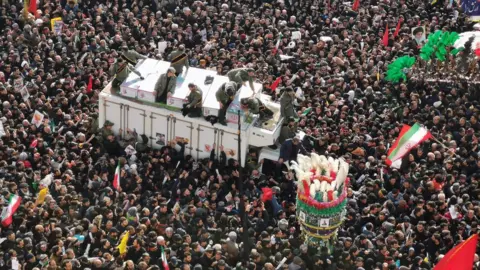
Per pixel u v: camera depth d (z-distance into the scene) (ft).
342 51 166.71
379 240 113.91
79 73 152.35
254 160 136.36
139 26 170.09
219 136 136.36
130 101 138.41
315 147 137.28
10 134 131.64
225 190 128.06
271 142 134.92
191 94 135.03
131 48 162.20
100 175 128.06
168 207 124.06
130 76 141.49
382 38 173.06
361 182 130.52
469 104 151.02
